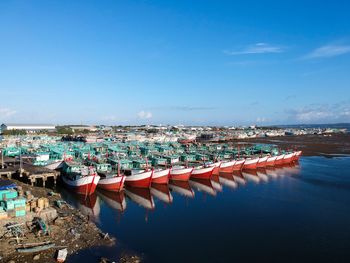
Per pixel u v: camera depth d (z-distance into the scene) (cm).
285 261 4241
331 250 4578
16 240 4109
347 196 7581
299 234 5153
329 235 5122
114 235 4922
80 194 7212
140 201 7006
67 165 8106
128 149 13888
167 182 8419
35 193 6631
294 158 13225
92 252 4128
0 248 3903
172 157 10831
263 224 5603
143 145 15688
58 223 4775
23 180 7931
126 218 5828
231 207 6625
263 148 14925
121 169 8638
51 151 11331
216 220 5791
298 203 6956
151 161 9956
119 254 4169
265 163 11925
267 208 6569
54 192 6994
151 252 4362
